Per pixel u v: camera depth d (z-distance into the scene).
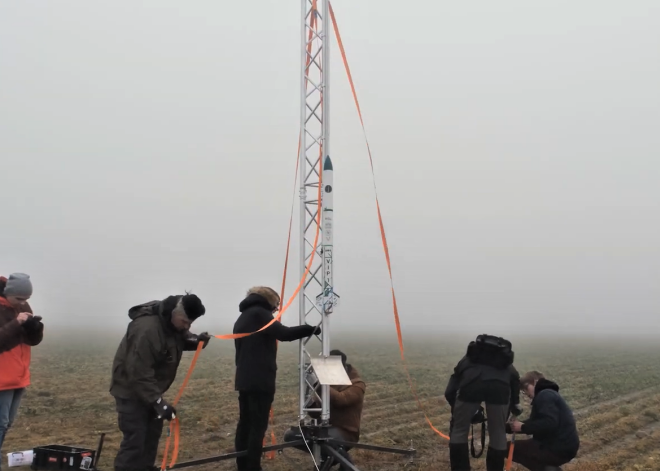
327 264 7.28
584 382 19.39
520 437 10.38
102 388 15.90
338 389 7.72
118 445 8.90
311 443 7.09
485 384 6.34
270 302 6.84
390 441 9.75
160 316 5.64
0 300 6.41
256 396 6.56
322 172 7.46
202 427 10.48
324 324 7.17
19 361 6.31
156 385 5.51
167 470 6.30
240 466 6.91
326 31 7.64
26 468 6.70
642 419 12.30
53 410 12.08
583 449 9.52
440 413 12.93
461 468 6.51
